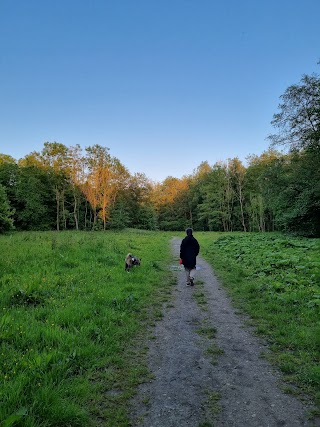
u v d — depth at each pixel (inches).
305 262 461.4
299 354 197.3
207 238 1229.1
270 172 1224.2
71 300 288.5
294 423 135.3
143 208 2755.9
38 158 2154.3
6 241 704.4
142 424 135.8
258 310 288.5
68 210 2242.9
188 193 3056.1
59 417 132.4
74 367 175.6
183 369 185.3
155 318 278.1
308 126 1089.4
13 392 139.2
